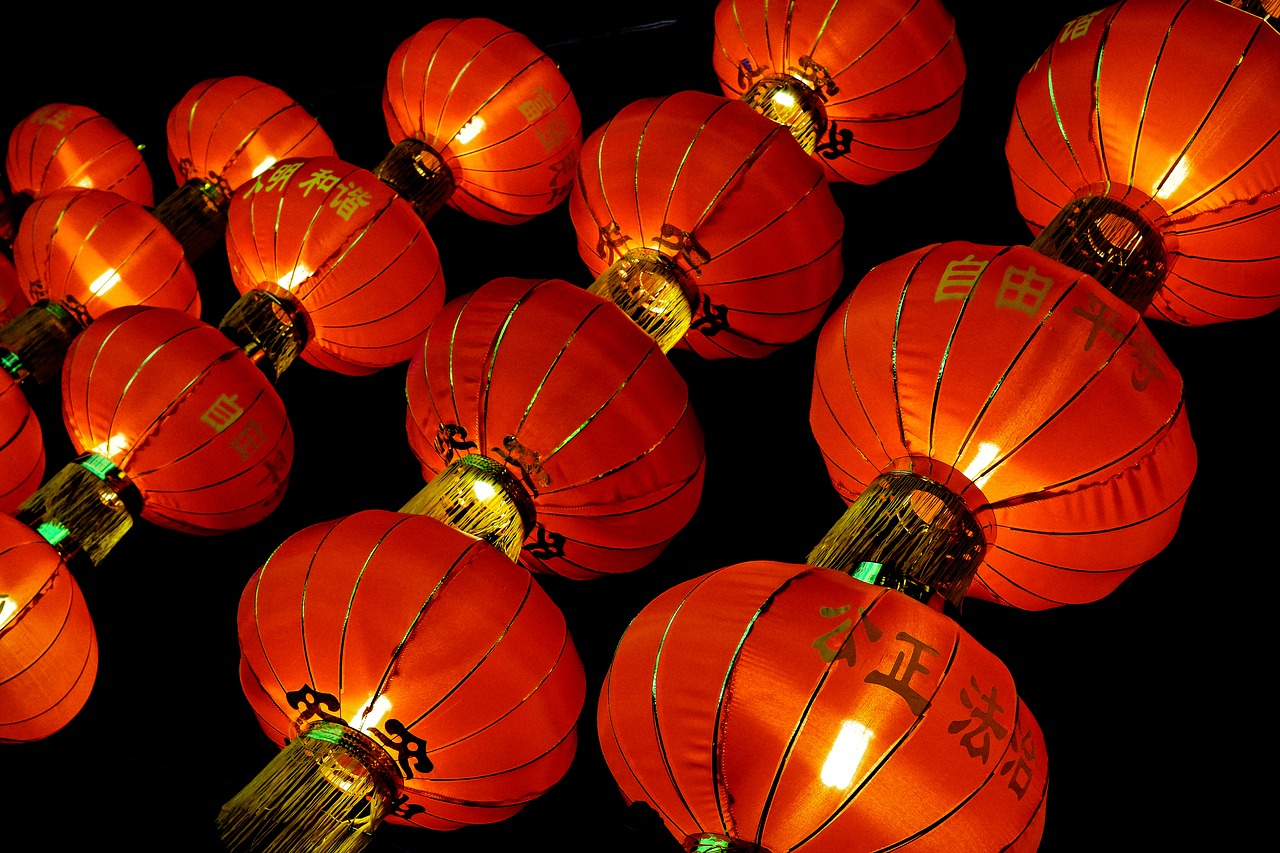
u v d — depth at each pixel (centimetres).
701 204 464
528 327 422
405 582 375
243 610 398
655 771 314
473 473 433
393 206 533
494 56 576
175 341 500
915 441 362
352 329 539
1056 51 429
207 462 499
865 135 545
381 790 386
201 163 661
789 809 292
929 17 515
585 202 496
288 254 525
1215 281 424
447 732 371
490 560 392
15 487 540
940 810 289
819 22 523
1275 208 391
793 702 293
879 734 289
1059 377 340
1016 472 350
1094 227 411
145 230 594
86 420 502
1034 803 306
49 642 452
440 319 450
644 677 321
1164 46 396
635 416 419
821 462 540
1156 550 372
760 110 532
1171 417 346
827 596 317
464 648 369
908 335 356
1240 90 386
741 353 519
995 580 400
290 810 374
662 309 480
